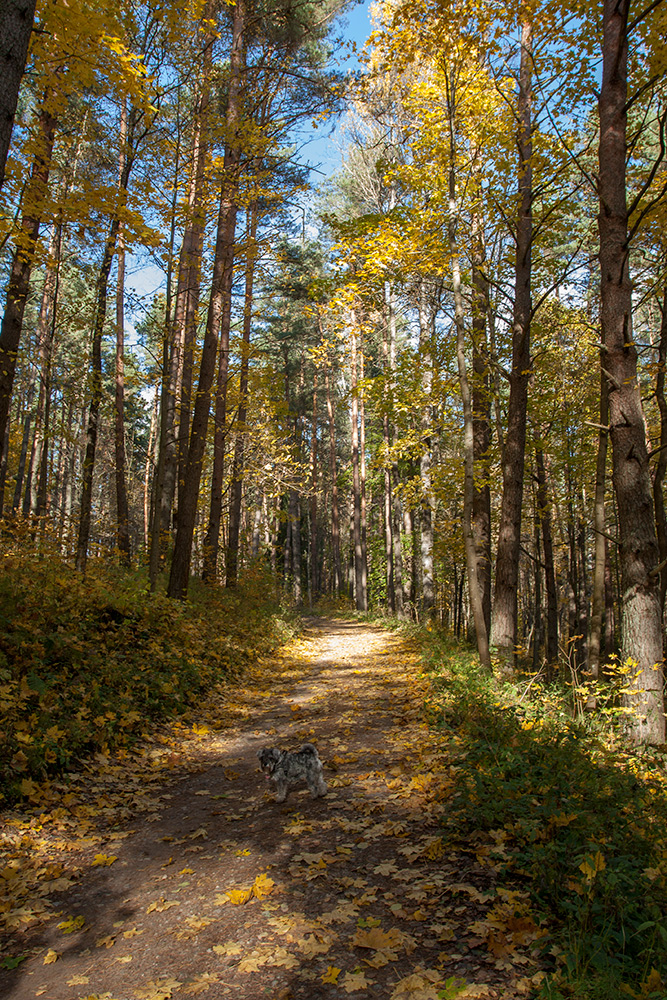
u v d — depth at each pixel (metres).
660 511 10.23
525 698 7.75
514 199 10.46
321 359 21.56
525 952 2.83
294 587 36.62
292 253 23.73
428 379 16.58
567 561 27.75
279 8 13.90
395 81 12.13
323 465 46.28
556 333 15.52
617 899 2.89
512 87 10.66
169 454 17.16
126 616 9.01
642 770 5.40
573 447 17.11
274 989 2.79
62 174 9.91
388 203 22.27
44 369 16.67
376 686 9.66
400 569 23.94
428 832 4.22
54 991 2.88
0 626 6.61
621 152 7.43
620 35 7.27
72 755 5.64
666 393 15.82
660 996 2.28
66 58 6.62
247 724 7.90
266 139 10.64
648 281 10.41
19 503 22.05
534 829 3.61
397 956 2.92
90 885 3.93
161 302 12.84
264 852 4.27
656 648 6.86
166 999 2.76
